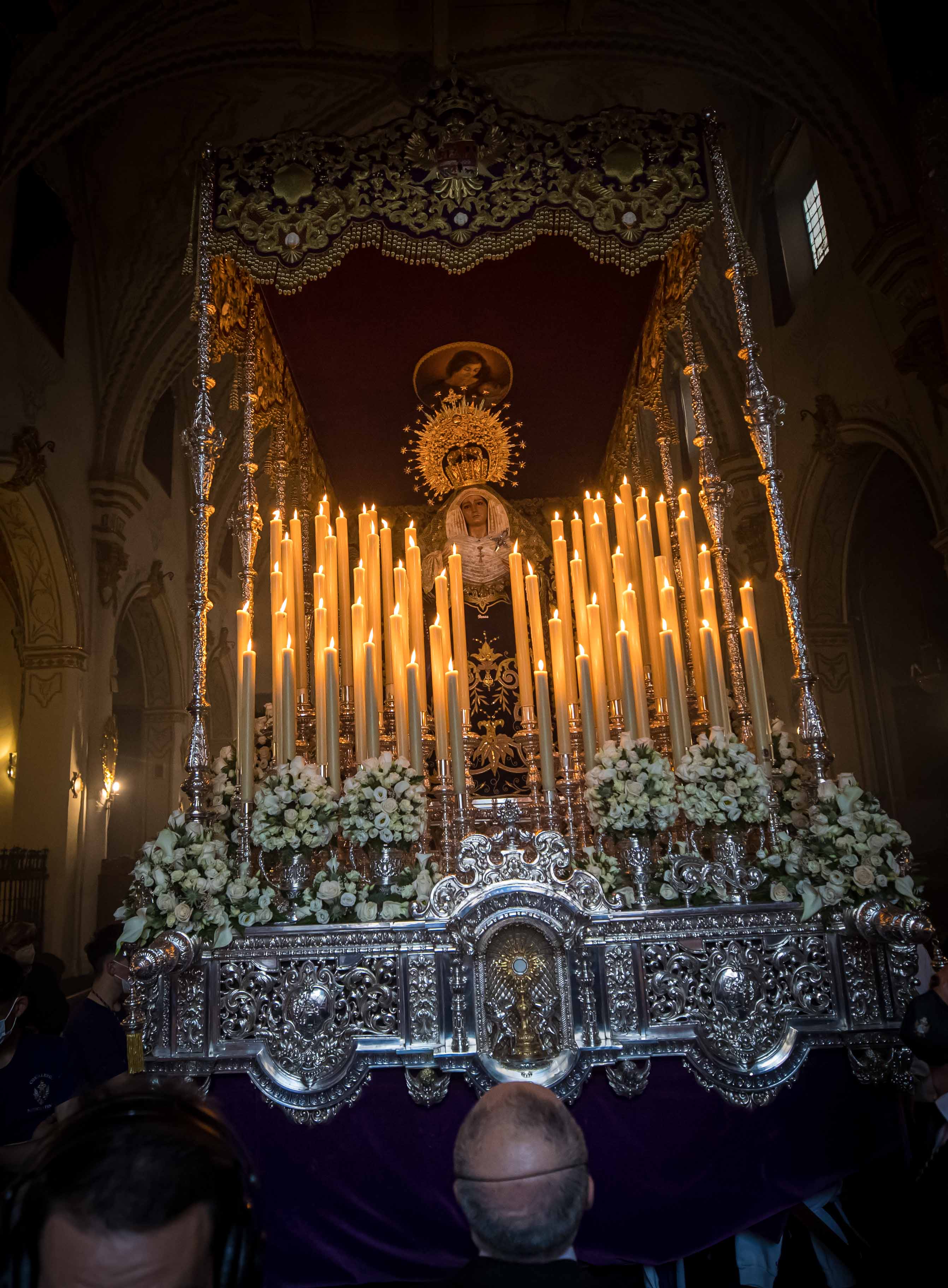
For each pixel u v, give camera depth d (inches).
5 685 604.1
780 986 137.3
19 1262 31.4
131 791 700.0
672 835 153.1
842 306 439.8
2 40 350.0
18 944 237.8
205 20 397.4
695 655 191.3
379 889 142.6
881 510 504.7
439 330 221.3
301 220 174.2
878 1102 135.3
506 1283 61.2
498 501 240.8
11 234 451.8
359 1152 130.6
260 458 644.1
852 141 372.8
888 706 515.5
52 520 495.2
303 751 181.3
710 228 514.6
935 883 482.3
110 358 546.3
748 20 373.7
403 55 432.8
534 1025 133.2
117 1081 39.8
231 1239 33.7
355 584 194.2
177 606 690.8
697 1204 128.0
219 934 134.0
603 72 462.0
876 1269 129.6
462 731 158.9
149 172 509.0
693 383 197.6
